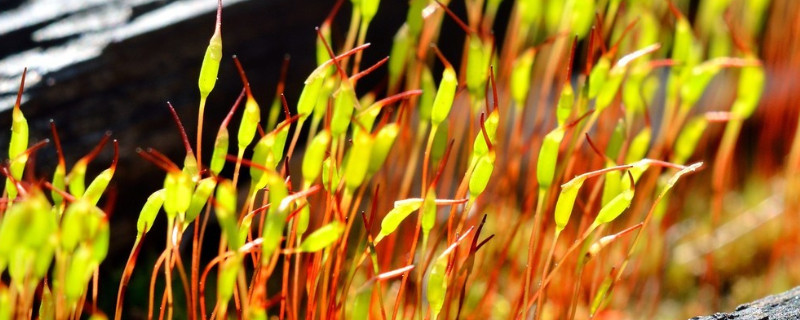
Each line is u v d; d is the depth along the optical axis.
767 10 0.18
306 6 0.15
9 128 0.13
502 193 0.13
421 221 0.11
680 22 0.12
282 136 0.11
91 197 0.11
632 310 0.15
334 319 0.11
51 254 0.10
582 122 0.12
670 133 0.13
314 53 0.15
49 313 0.11
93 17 0.14
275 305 0.14
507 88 0.13
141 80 0.14
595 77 0.11
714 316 0.11
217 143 0.11
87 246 0.10
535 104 0.18
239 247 0.11
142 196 0.14
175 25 0.14
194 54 0.14
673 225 0.15
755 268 0.16
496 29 0.18
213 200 0.10
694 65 0.13
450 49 0.17
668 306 0.15
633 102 0.12
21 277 0.10
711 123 0.18
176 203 0.10
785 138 0.17
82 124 0.13
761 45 0.19
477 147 0.11
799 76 0.17
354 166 0.11
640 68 0.12
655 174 0.13
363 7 0.11
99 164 0.13
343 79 0.11
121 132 0.13
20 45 0.14
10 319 0.10
